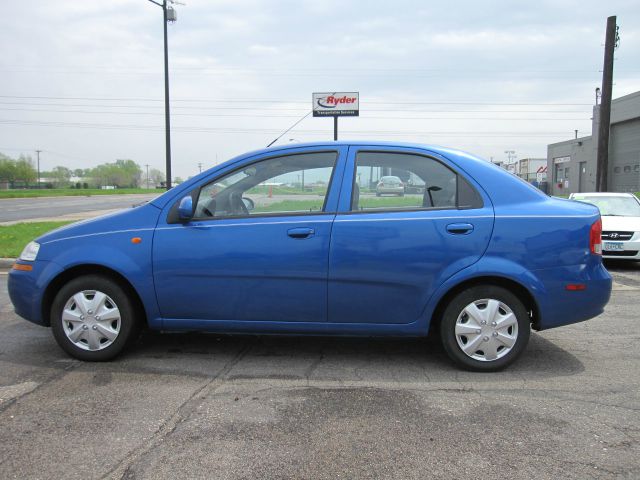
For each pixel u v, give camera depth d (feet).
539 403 11.66
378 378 13.15
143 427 10.39
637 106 88.38
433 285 13.07
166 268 13.62
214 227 13.58
